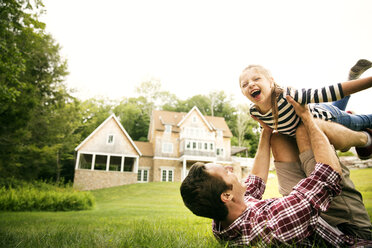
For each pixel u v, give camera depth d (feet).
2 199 33.24
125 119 141.69
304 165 4.96
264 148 5.99
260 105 5.78
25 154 57.06
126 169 116.78
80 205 37.65
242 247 3.98
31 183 56.65
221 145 104.12
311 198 3.67
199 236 5.92
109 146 86.89
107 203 47.93
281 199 3.94
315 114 5.52
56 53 58.39
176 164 97.71
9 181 53.26
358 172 17.79
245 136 144.77
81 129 119.34
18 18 28.81
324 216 4.39
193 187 4.00
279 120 5.34
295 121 5.22
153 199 51.62
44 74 55.98
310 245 3.86
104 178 80.74
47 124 60.85
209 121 109.91
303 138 5.02
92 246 5.14
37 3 28.63
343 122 5.94
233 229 4.06
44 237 6.34
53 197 36.91
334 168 3.88
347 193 4.37
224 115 167.84
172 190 66.49
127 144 88.53
